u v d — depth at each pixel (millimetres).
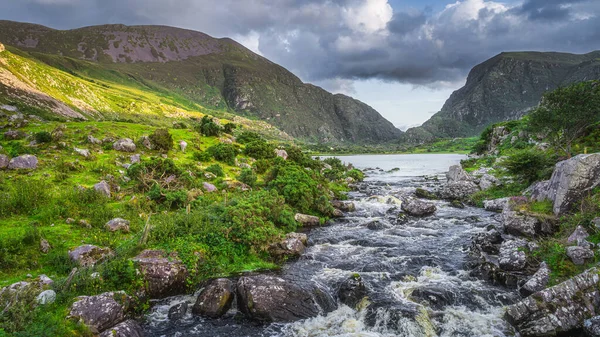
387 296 17406
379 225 32031
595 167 23156
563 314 13883
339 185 59688
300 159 69250
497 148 91250
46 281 15633
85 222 23422
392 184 68125
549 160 37688
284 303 16188
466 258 22859
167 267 18281
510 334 14094
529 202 27109
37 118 68625
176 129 77500
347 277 19906
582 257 16891
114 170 39469
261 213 27344
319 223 33438
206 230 22844
